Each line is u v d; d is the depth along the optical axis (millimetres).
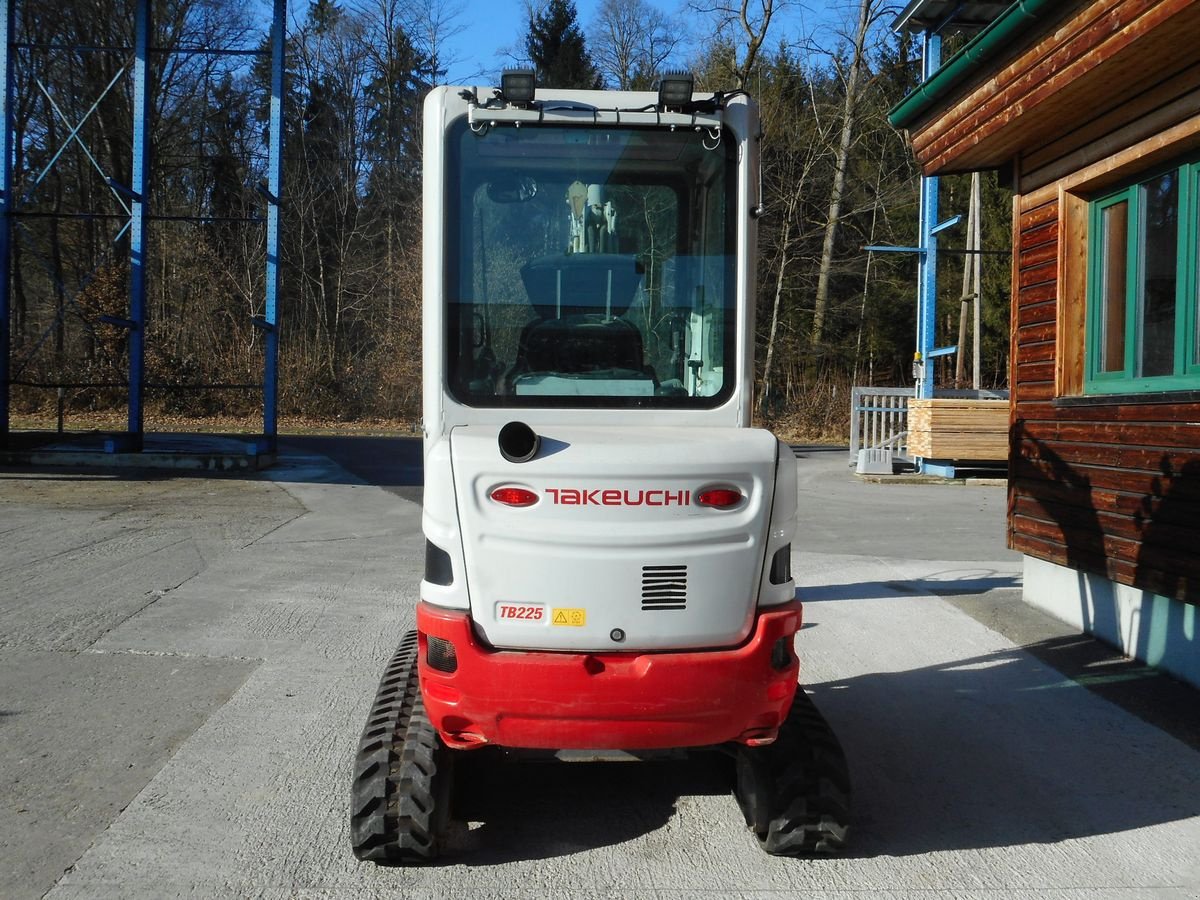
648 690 3533
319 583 8586
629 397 4156
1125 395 6574
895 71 36281
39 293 36344
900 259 39125
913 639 7215
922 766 5020
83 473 16266
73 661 6305
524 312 4148
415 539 10828
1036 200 7664
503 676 3533
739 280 4191
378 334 39969
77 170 36219
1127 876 3934
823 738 4008
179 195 39625
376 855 3838
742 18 31766
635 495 3566
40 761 4797
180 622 7227
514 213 4148
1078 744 5293
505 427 3578
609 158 4160
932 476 17922
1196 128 5785
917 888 3822
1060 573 7582
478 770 4914
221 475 16594
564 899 3709
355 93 45344
